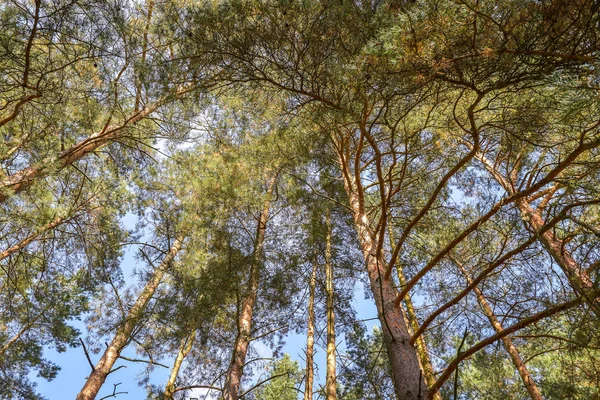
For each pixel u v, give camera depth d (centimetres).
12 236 604
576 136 416
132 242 801
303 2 382
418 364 398
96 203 679
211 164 751
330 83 411
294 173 721
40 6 450
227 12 403
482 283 673
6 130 634
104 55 521
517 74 321
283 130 536
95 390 645
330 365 674
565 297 454
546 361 779
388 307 457
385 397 752
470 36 301
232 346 760
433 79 336
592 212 530
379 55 322
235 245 704
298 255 754
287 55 420
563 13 278
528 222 560
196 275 730
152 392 743
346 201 791
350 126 572
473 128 374
